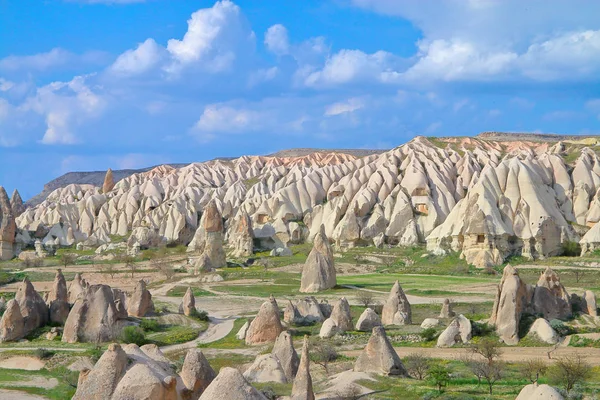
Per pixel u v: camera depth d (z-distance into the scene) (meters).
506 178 148.75
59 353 70.62
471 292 105.31
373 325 78.12
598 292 99.12
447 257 141.88
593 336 69.75
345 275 132.12
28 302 80.88
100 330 76.56
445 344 70.19
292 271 140.38
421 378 56.06
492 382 54.94
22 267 153.62
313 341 72.12
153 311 89.94
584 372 53.91
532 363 57.22
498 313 72.50
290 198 195.50
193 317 89.94
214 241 148.00
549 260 134.88
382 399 49.06
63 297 88.12
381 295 106.19
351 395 49.66
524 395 41.38
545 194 149.75
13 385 60.56
